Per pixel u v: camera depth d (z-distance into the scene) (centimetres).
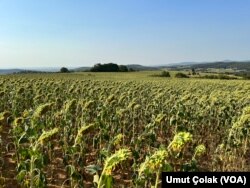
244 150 1389
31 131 1192
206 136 1820
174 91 3481
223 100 2502
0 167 1205
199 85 5188
